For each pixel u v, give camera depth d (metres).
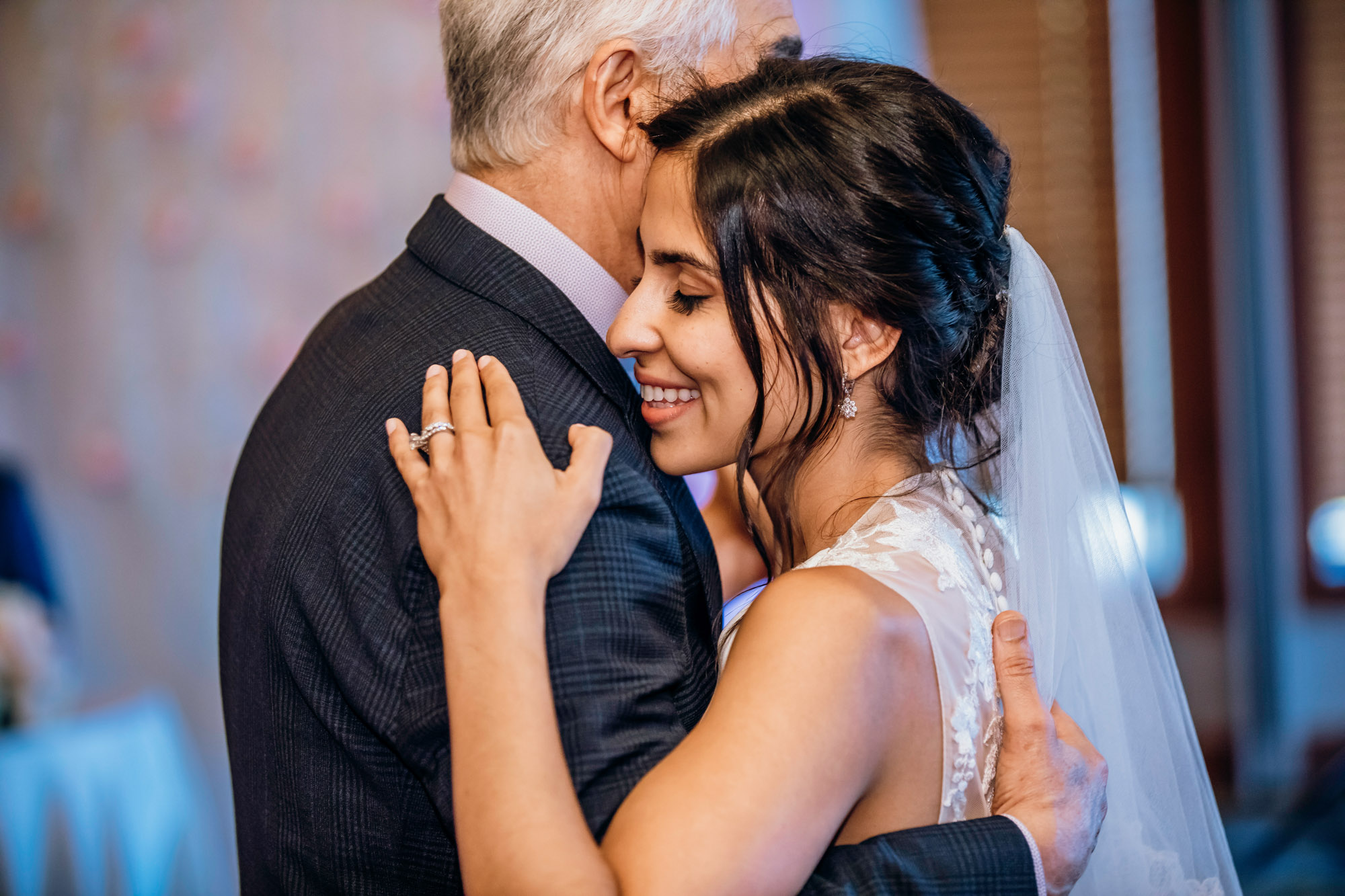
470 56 1.17
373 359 1.14
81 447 3.79
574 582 0.96
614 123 1.18
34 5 3.70
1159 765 1.24
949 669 0.99
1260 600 4.03
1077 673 1.21
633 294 1.14
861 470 1.13
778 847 0.85
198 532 3.80
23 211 3.74
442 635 0.95
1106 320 4.29
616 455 1.05
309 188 3.70
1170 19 4.23
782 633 0.93
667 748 0.96
